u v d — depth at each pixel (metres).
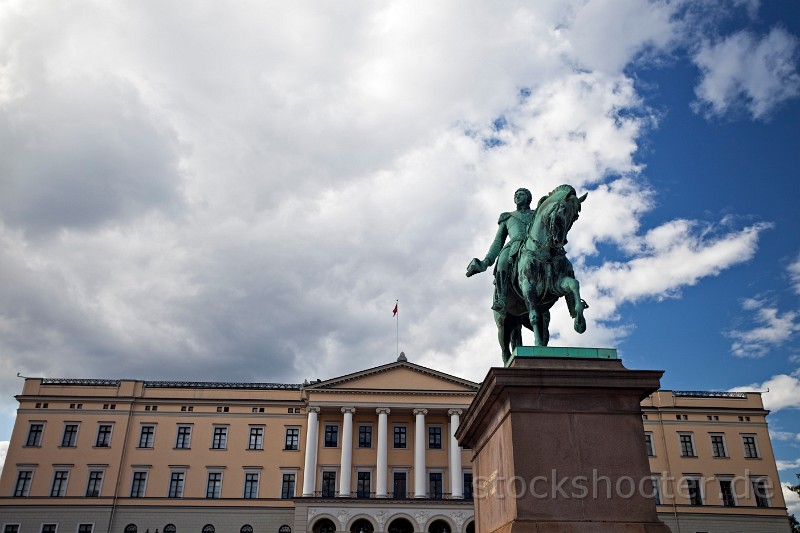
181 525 55.25
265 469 57.66
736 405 61.56
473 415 7.58
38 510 54.81
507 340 8.38
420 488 55.56
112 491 55.69
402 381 59.59
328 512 53.31
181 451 57.81
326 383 58.62
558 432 6.35
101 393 59.16
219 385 60.72
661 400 60.94
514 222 8.38
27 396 58.25
